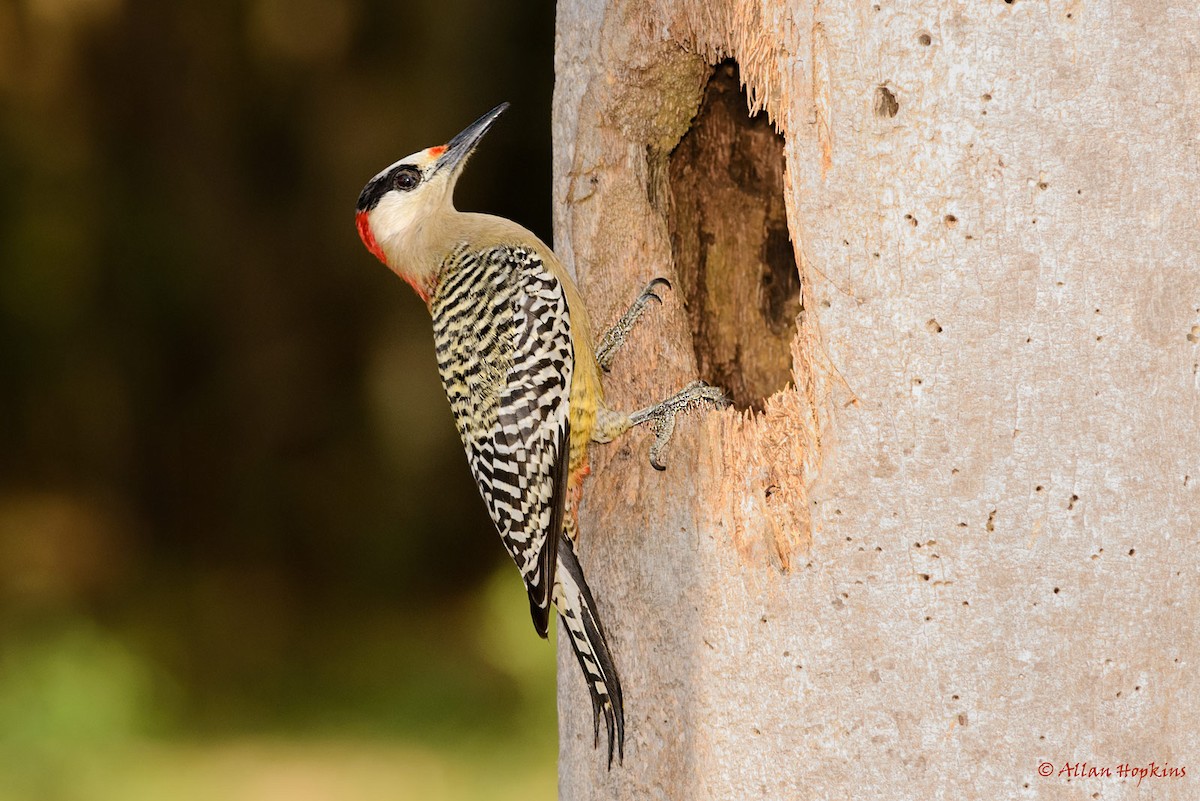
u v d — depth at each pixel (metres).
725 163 9.41
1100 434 6.83
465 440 8.94
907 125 6.88
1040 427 6.84
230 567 28.42
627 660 7.99
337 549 28.03
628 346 8.39
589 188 8.41
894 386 6.98
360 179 26.30
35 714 20.58
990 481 6.89
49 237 28.73
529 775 19.03
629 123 8.35
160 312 29.03
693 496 7.61
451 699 22.28
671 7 7.91
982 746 6.95
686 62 8.12
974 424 6.89
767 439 7.38
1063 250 6.79
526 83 24.94
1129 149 6.76
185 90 27.00
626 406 8.41
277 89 26.64
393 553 27.61
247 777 19.06
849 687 7.15
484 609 25.25
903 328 6.95
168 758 19.94
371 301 27.59
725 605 7.48
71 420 30.44
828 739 7.21
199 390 29.48
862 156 6.95
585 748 8.33
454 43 24.83
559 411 8.26
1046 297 6.81
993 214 6.82
